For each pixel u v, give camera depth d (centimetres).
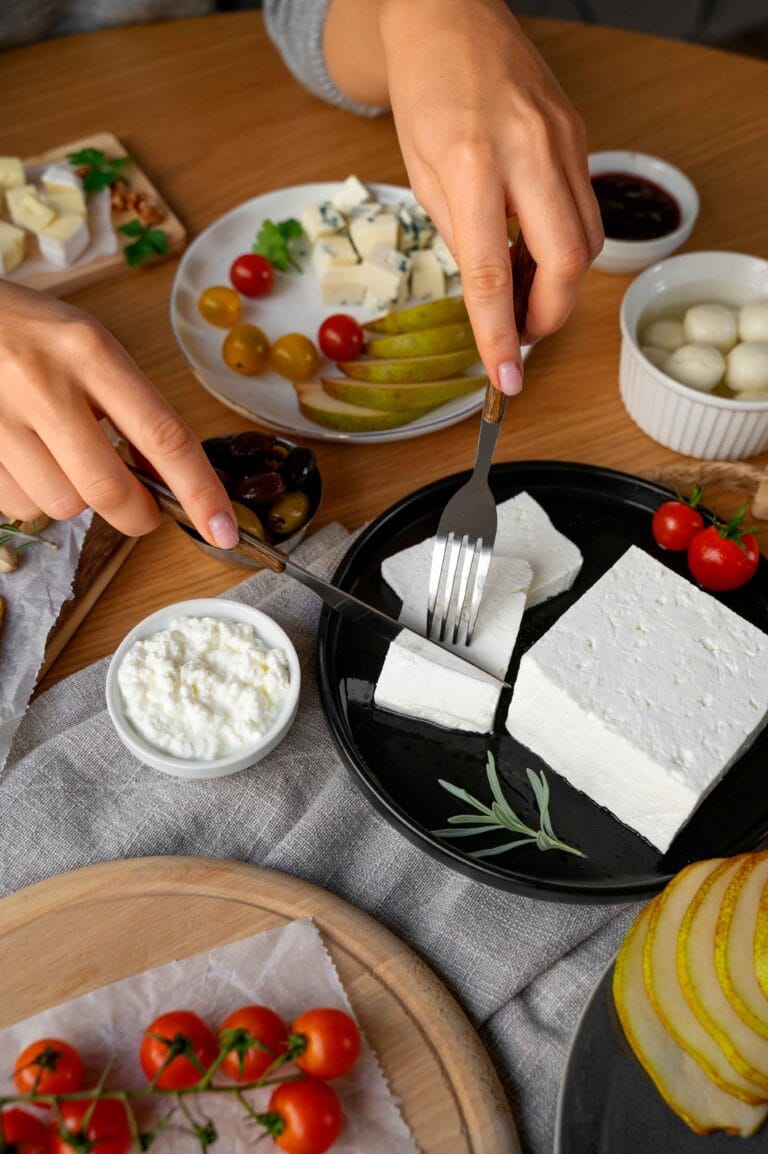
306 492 137
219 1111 94
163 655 121
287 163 189
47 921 107
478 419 157
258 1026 95
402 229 169
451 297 162
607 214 169
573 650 120
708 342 148
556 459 151
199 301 163
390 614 133
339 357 156
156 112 196
